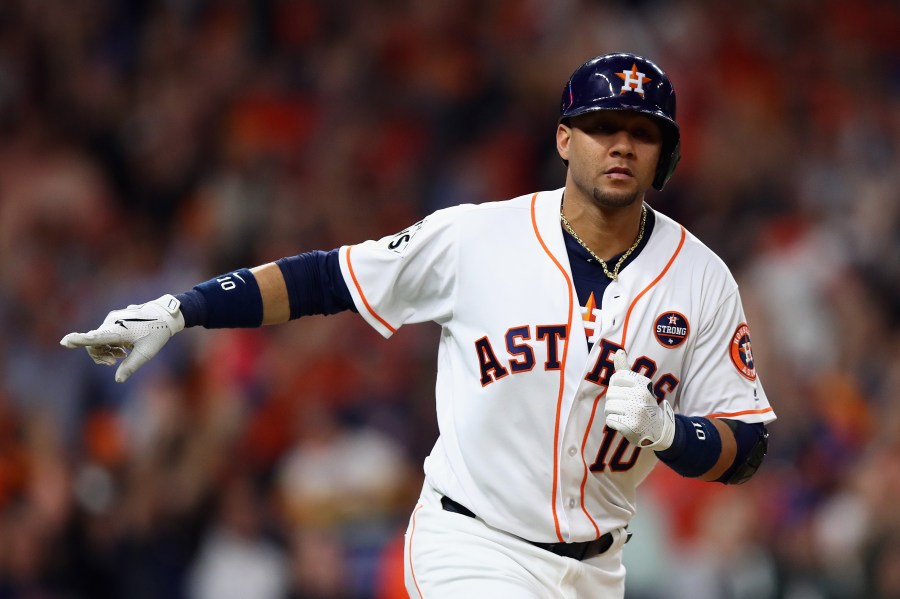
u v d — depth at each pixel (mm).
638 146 13922
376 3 49000
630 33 49094
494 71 47719
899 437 32031
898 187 46094
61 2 48000
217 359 34781
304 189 42688
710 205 45031
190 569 30172
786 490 32812
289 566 30375
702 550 30250
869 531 29406
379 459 32656
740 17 51625
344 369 35469
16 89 45906
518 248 14391
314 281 14836
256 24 48156
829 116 50031
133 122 45812
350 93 46312
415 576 14688
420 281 14695
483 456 14305
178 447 31141
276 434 33594
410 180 44500
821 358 38750
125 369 13977
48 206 40938
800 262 40688
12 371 36344
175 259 40156
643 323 14227
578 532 14375
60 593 29703
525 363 14062
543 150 46188
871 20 54062
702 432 13820
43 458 30859
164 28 48000
